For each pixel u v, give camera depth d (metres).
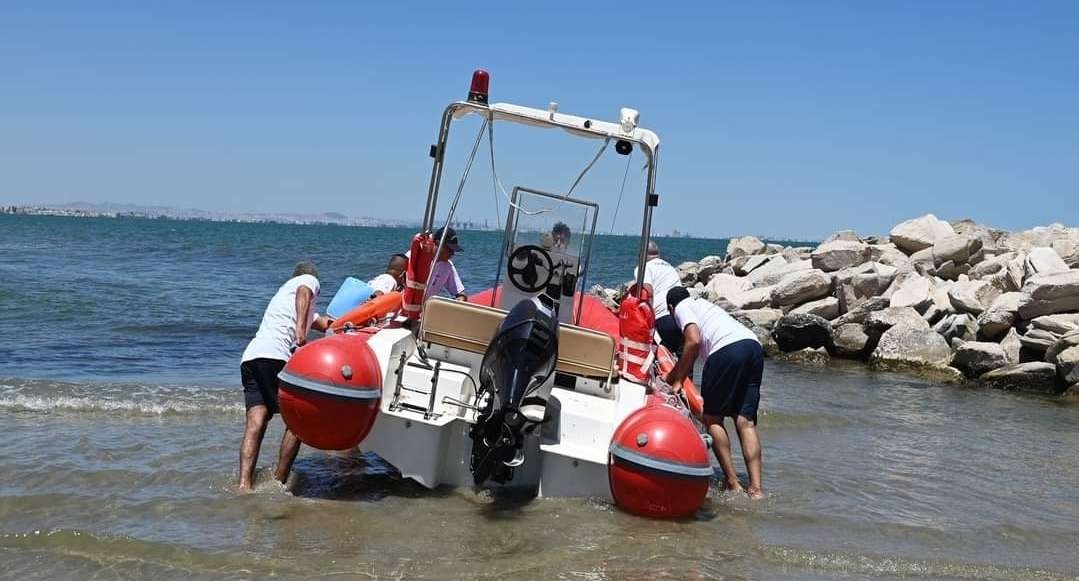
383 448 5.91
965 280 17.52
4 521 5.29
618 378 6.43
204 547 4.97
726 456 6.75
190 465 6.64
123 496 5.82
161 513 5.54
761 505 6.43
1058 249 17.48
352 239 77.19
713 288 20.97
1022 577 5.21
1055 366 12.50
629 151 6.93
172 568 4.70
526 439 5.99
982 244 18.73
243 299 19.78
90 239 54.97
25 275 23.45
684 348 6.81
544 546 5.20
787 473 7.45
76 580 4.54
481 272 18.70
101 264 30.52
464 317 6.25
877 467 7.83
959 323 14.58
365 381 5.70
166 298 18.88
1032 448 8.89
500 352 5.54
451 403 5.93
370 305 7.29
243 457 6.10
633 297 6.75
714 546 5.38
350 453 7.20
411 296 6.70
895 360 14.26
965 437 9.33
